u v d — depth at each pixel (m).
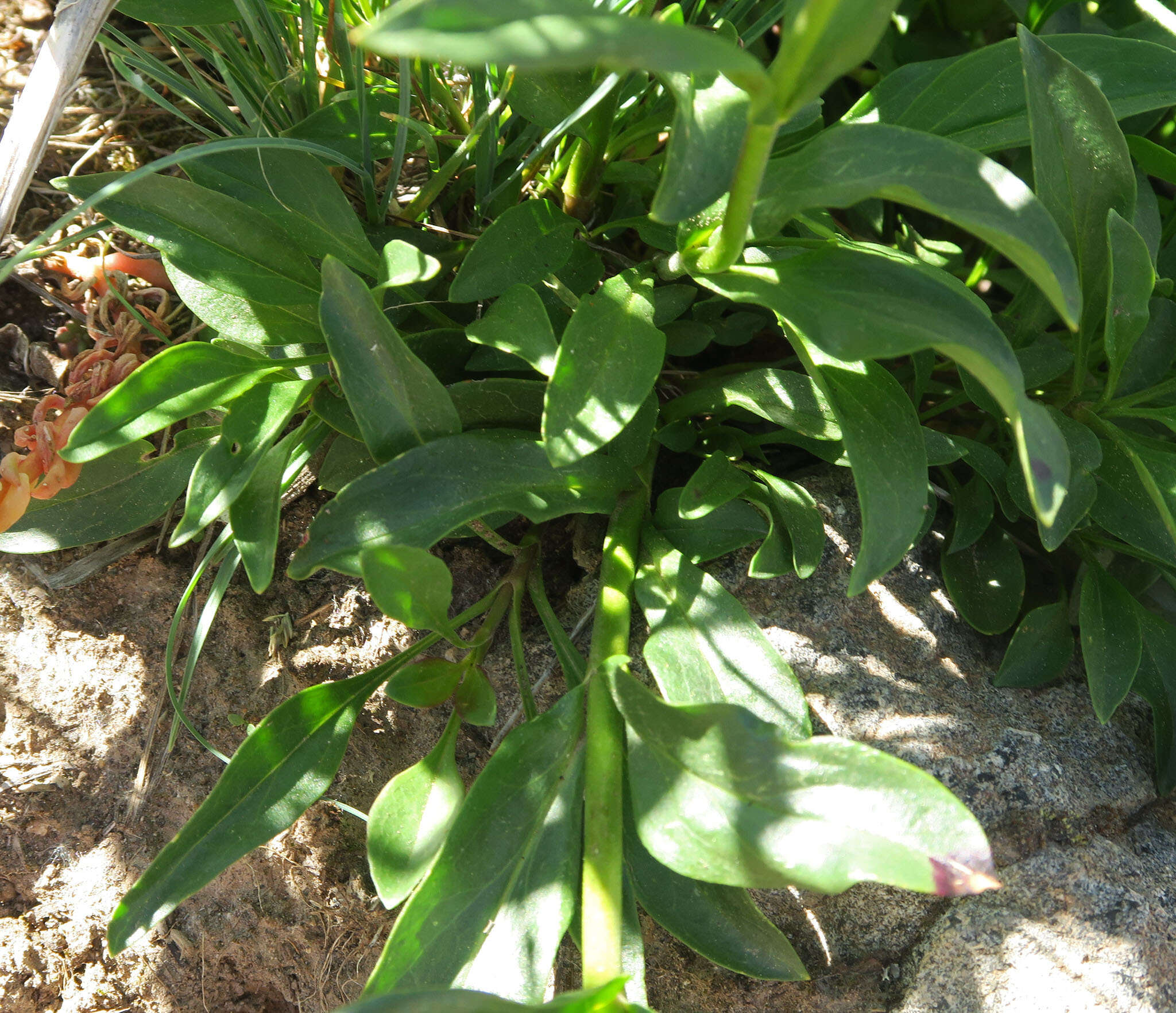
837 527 0.32
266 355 0.29
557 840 0.25
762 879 0.22
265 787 0.26
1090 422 0.30
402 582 0.24
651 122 0.31
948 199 0.20
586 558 0.32
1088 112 0.27
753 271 0.24
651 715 0.23
